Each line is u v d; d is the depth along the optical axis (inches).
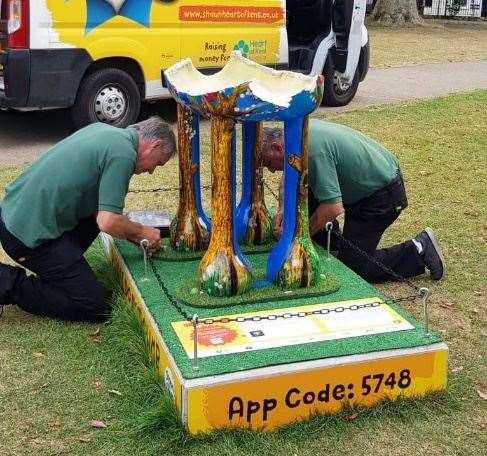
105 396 128.6
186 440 113.3
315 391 118.3
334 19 385.7
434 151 305.9
